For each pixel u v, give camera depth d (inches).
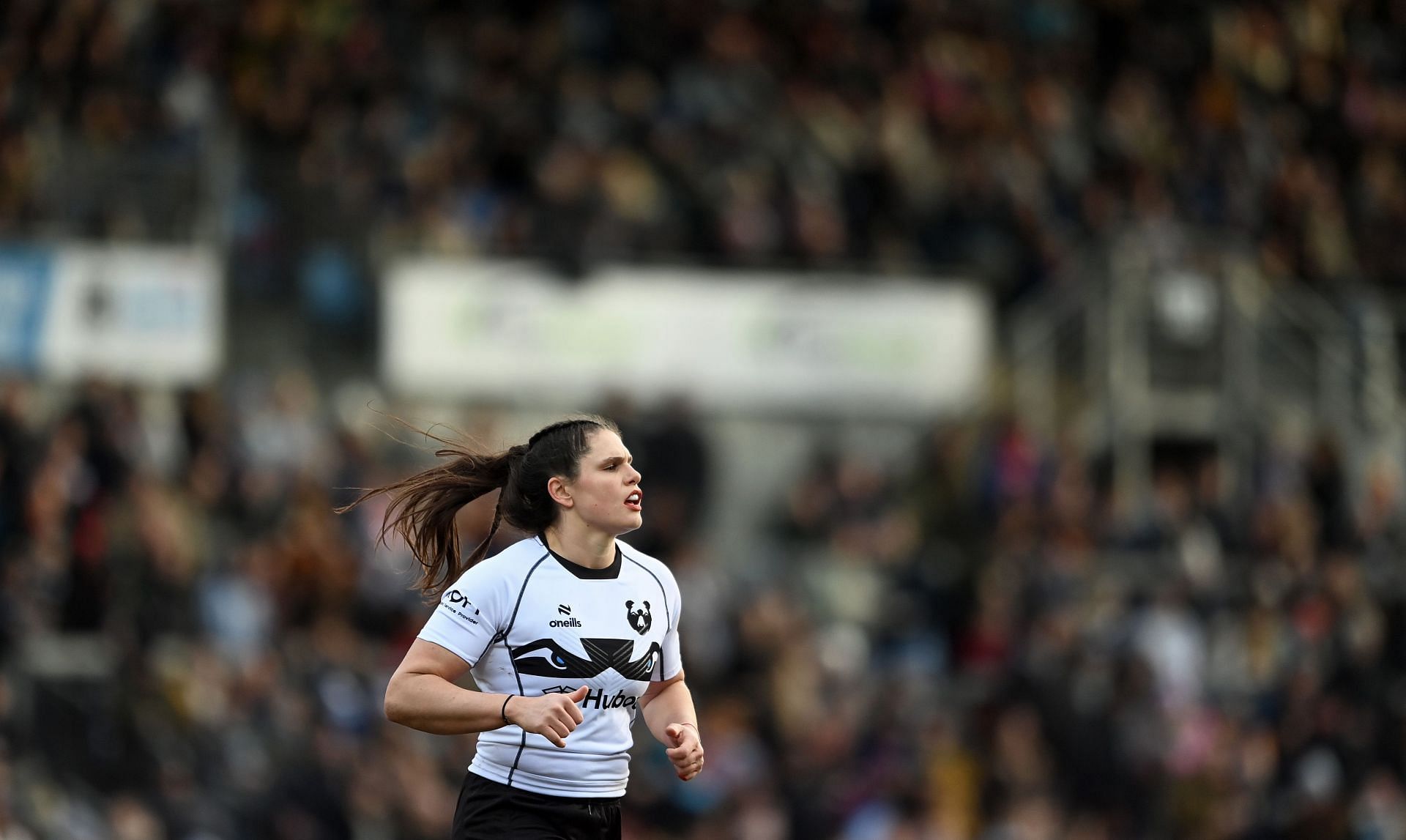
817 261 2418.8
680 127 2625.5
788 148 2657.5
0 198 2121.1
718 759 1920.5
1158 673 2127.2
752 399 2375.7
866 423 2426.2
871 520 2308.1
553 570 746.2
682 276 2363.4
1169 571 2268.7
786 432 2399.1
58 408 2078.0
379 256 2253.9
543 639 738.8
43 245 2100.1
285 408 2111.2
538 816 741.3
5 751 1662.2
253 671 1798.7
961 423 2418.8
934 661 2188.7
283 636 1898.4
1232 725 2142.0
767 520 2361.0
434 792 1798.7
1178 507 2368.4
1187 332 2463.1
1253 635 2237.9
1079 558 2268.7
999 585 2209.6
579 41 2709.2
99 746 1704.0
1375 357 2571.4
